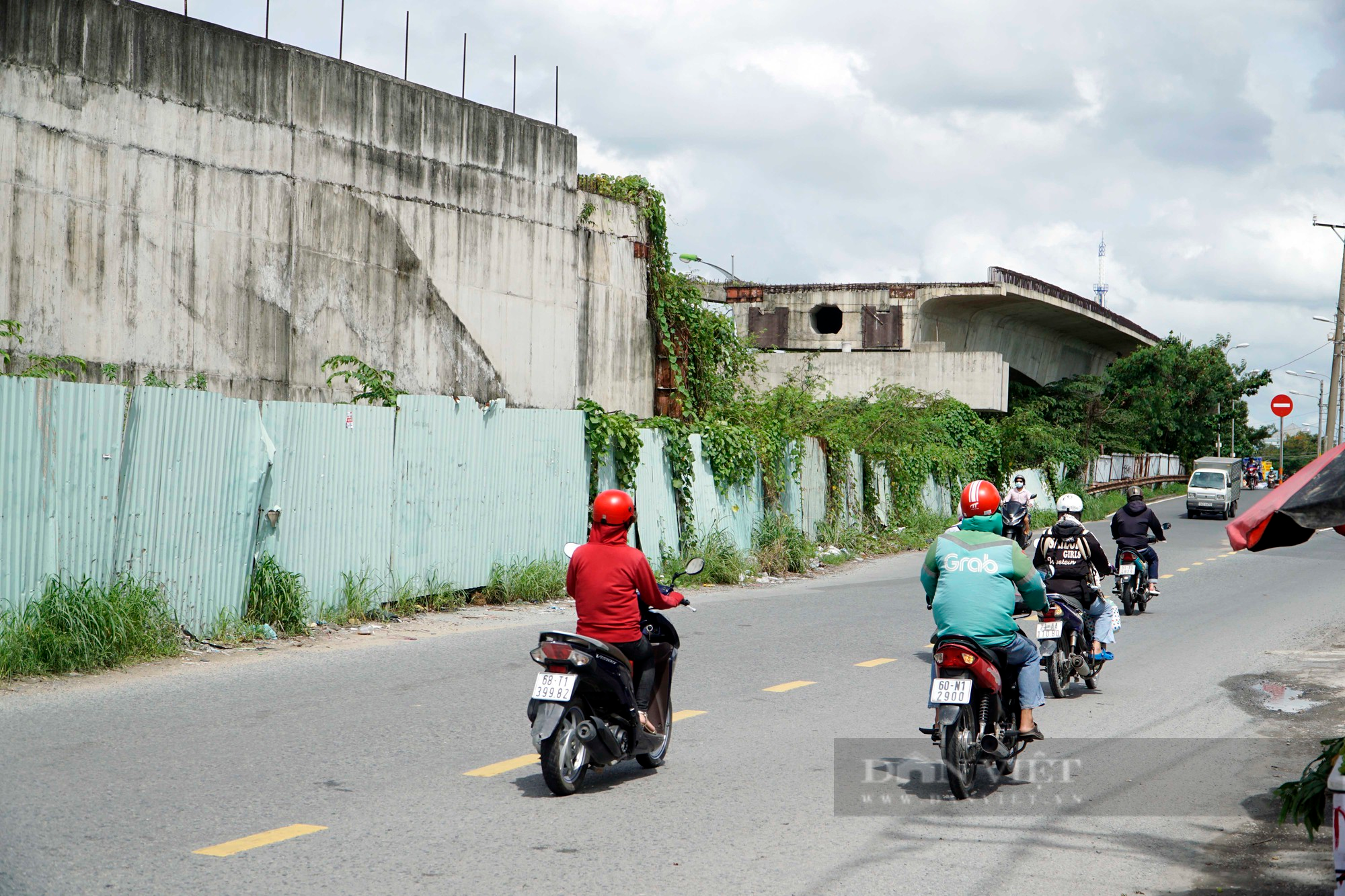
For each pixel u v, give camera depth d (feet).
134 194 48.83
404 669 33.76
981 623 22.21
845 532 85.81
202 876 16.21
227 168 52.65
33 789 20.24
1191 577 71.46
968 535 23.18
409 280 62.13
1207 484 142.31
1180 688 34.86
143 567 34.81
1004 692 23.63
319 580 41.70
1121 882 17.46
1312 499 15.70
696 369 85.92
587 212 74.49
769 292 158.30
